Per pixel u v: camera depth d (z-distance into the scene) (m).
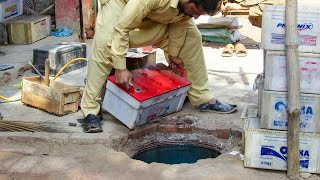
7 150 4.20
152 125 4.68
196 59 4.92
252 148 3.79
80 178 3.77
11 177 3.83
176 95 4.77
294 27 3.53
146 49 5.96
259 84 4.01
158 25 4.61
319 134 3.66
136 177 3.76
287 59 3.58
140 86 4.56
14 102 5.33
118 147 4.38
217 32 8.07
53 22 9.05
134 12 4.15
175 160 4.52
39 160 4.03
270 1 9.23
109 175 3.78
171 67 5.01
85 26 8.48
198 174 3.75
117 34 4.27
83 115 4.83
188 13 4.26
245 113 4.16
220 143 4.57
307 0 8.62
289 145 3.66
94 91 4.69
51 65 6.34
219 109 4.97
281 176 3.74
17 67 6.53
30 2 9.05
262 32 3.62
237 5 9.88
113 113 4.65
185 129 4.68
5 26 7.96
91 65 4.65
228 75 6.36
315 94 3.62
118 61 4.34
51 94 4.91
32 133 4.41
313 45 3.56
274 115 3.71
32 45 7.95
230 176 3.73
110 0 4.55
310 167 3.72
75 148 4.24
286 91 3.65
